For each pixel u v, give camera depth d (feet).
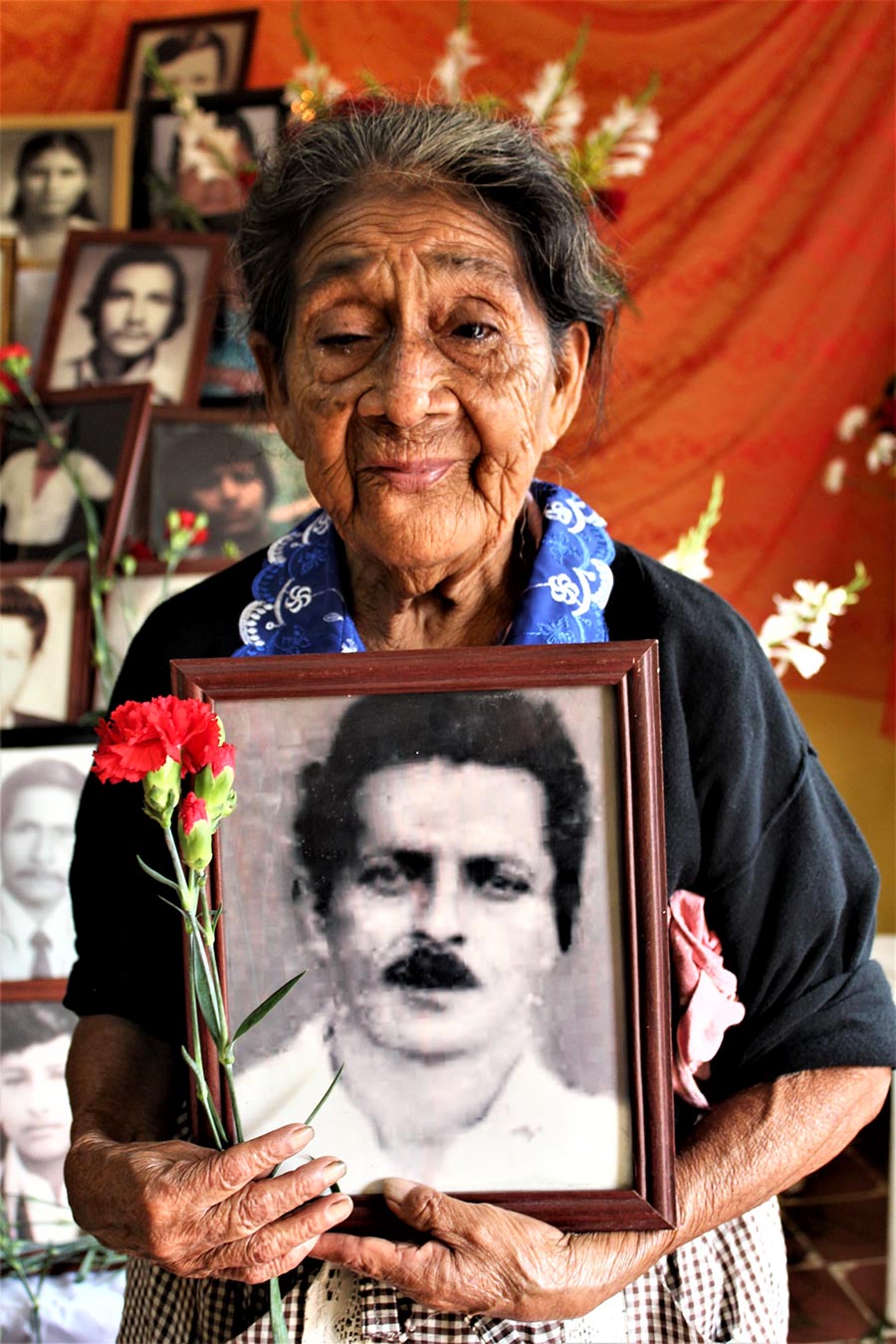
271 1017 2.86
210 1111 2.69
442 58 9.00
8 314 8.51
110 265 8.24
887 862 9.96
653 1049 2.82
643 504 9.28
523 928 2.85
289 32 9.04
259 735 2.86
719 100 8.87
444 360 2.89
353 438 2.97
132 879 3.41
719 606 3.33
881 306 9.03
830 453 9.23
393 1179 2.84
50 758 7.07
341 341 2.95
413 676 2.82
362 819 2.85
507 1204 2.84
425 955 2.86
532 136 3.08
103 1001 3.43
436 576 3.10
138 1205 2.64
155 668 3.46
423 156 2.89
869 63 8.70
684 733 3.14
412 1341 2.99
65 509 7.72
